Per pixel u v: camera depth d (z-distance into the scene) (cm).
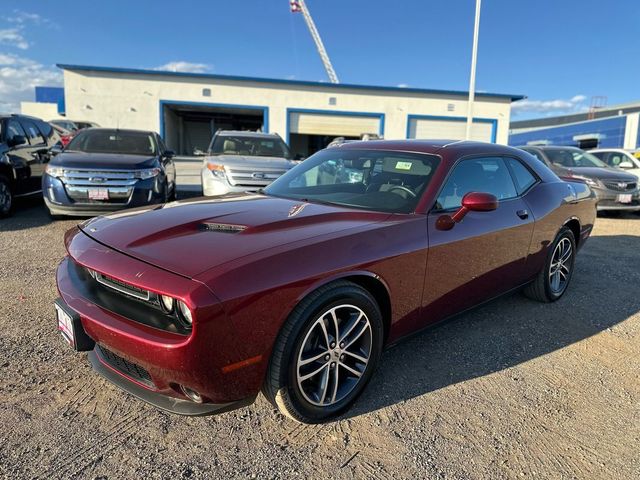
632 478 218
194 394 211
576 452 234
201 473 208
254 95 2855
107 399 260
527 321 396
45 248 567
